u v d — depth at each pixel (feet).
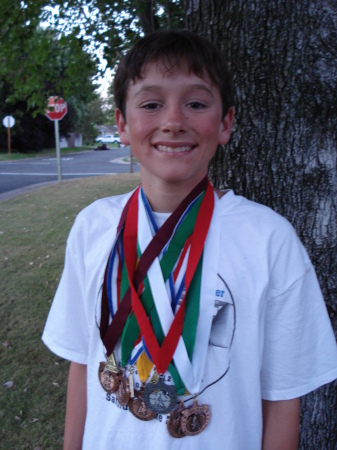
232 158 5.95
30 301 14.42
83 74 15.60
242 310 3.63
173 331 3.59
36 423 9.34
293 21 5.31
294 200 5.70
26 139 105.40
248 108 5.69
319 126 5.49
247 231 3.75
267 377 3.84
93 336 4.07
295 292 3.67
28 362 11.39
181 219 3.85
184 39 3.68
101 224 4.20
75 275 4.29
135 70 3.69
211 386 3.60
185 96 3.62
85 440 4.02
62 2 12.80
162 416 3.59
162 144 3.64
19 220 23.97
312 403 6.34
